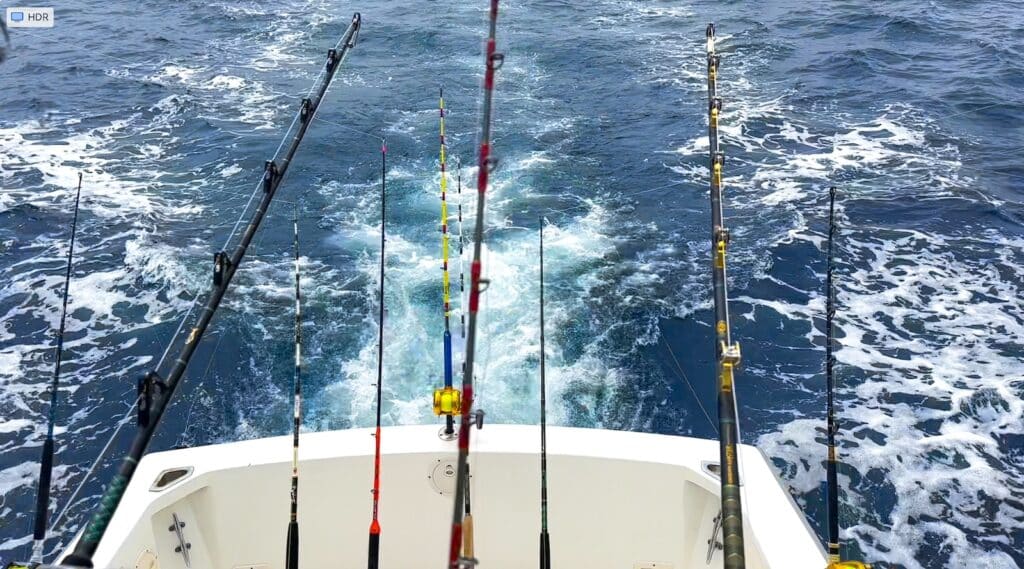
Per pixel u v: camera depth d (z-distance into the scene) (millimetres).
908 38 23516
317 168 15930
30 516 8344
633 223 13930
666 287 12141
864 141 17016
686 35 24281
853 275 12438
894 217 13977
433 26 25109
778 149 16750
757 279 12328
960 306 11695
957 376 10297
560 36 24266
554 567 4988
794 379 10375
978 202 14367
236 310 11516
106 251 13039
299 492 4824
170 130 17969
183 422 9609
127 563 4102
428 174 15727
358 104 19266
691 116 18422
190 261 12711
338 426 9578
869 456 9117
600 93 19969
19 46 23750
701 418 9797
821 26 24766
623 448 4914
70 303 11734
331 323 11289
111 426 9523
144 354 10742
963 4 26703
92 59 22688
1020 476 8828
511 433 5023
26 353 10727
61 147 17000
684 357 10773
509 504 4914
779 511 4434
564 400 10016
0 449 9180
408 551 4973
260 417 9719
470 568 2145
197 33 25203
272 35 24891
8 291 11977
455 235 13516
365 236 13516
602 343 10992
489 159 2443
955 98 19172
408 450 4844
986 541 8078
